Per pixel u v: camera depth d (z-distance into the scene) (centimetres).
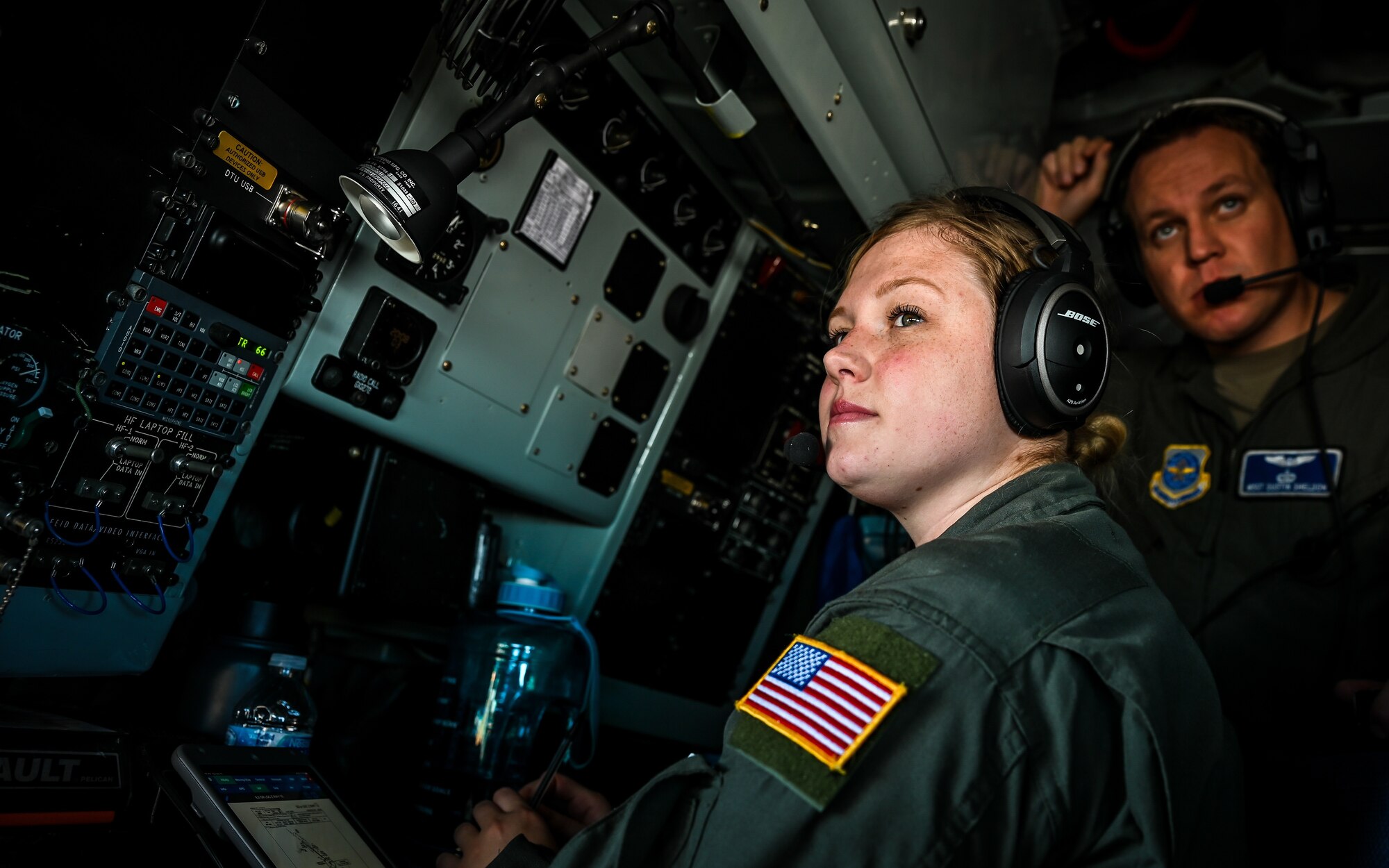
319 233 114
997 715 70
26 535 94
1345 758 108
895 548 213
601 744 188
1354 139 246
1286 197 195
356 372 131
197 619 142
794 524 223
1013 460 98
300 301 119
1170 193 210
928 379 94
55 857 88
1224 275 202
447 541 154
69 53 91
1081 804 70
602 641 189
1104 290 129
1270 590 182
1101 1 256
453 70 125
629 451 183
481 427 154
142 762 103
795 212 166
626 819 75
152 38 97
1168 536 203
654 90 159
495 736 158
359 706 151
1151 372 224
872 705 69
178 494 114
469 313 144
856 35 135
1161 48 257
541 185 147
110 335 101
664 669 203
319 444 140
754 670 225
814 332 215
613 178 160
